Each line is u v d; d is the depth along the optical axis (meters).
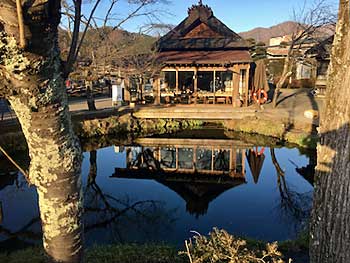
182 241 5.62
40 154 1.62
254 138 13.36
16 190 8.16
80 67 14.91
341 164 2.40
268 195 8.12
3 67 1.32
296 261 4.23
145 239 5.68
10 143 10.54
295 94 22.36
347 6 2.25
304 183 8.92
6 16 1.18
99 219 6.64
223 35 21.05
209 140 13.38
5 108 13.81
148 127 15.00
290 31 21.08
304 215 6.75
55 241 1.75
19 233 5.79
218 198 8.02
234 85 16.64
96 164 11.16
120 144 13.29
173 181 9.48
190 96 17.47
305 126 12.61
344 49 2.30
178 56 18.02
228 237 2.82
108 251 4.55
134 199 7.96
